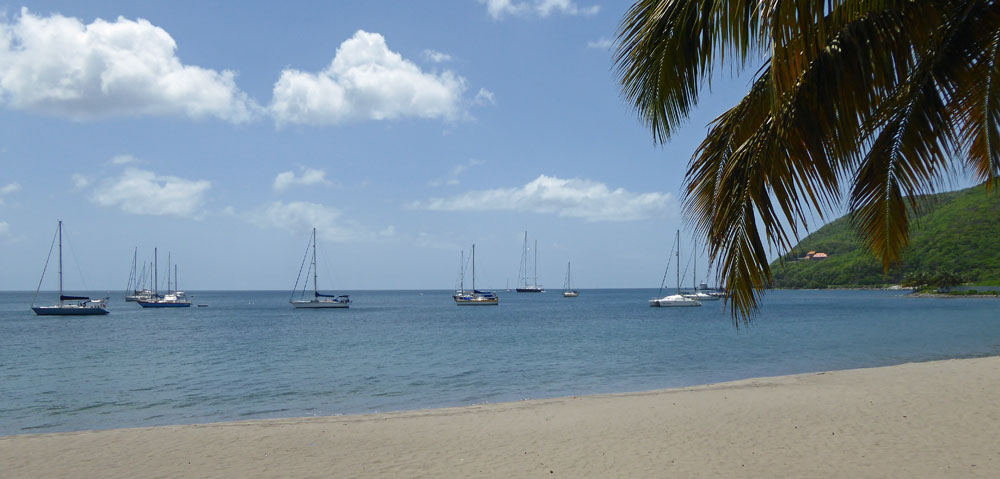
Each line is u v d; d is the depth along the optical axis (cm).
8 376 2589
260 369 2731
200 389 2169
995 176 421
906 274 12194
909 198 489
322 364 2891
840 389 1594
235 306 13062
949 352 2955
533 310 10144
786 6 361
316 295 10538
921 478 815
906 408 1297
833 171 431
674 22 460
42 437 1228
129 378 2492
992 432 1064
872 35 413
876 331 4512
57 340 4538
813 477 837
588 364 2741
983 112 431
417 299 18912
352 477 918
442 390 2072
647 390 1962
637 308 10638
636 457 980
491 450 1063
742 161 460
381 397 1947
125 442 1174
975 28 434
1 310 11475
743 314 454
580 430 1209
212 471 965
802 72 390
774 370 2417
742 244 451
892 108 470
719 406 1413
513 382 2230
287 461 1016
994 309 7988
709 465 917
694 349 3350
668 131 486
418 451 1070
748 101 484
